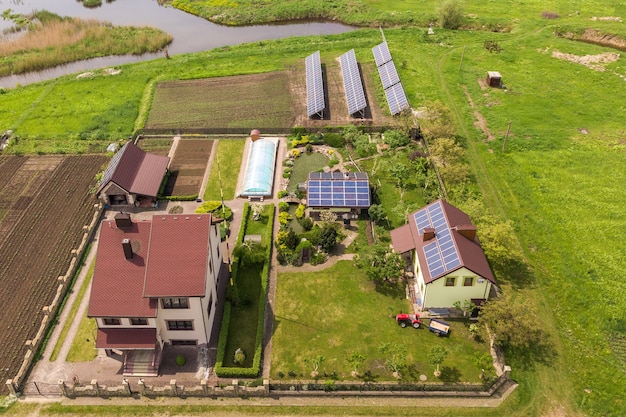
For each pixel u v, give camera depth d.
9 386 51.56
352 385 51.16
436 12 134.62
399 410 49.94
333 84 107.00
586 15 135.25
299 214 72.88
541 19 134.00
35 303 61.50
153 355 54.00
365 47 121.62
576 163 82.81
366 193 73.25
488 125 92.69
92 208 75.88
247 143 89.56
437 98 101.31
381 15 139.00
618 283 62.47
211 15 145.75
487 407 50.09
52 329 58.16
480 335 56.72
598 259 65.75
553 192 77.00
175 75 111.25
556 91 102.81
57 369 54.06
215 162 84.94
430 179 77.94
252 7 147.38
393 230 67.38
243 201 76.56
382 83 103.56
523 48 120.00
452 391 51.38
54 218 74.19
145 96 104.44
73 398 51.56
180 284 52.50
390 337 56.78
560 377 52.81
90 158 86.81
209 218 55.00
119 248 54.50
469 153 86.06
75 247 69.25
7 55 122.62
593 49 118.00
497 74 104.38
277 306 60.50
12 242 69.94
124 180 74.69
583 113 95.44
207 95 104.12
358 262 65.19
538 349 55.44
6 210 75.62
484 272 56.78
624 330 57.31
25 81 115.06
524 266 65.25
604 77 107.00
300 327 58.03
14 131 93.75
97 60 124.12
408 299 61.19
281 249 66.50
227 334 57.03
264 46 124.50
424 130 87.50
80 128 94.19
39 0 160.88
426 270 57.97
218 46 129.62
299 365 54.00
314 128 90.62
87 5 156.62
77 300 61.56
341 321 58.66
